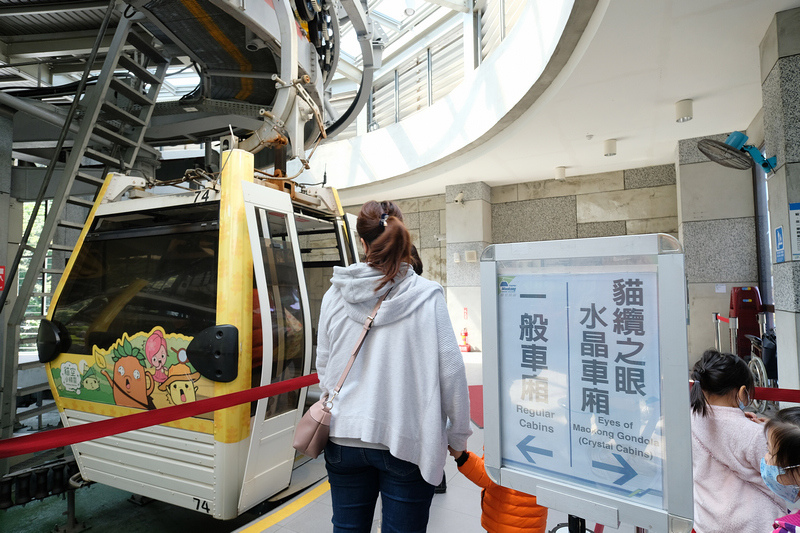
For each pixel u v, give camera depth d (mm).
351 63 11578
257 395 2395
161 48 5336
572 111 6172
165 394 2732
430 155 9383
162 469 2740
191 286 2820
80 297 3209
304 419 1375
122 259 3154
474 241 10492
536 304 1363
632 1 3797
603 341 1248
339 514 1393
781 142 3805
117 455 2922
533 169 9398
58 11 5242
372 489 1409
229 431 2533
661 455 1147
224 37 4305
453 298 10719
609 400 1230
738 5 3816
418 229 12008
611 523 1192
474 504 2791
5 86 8164
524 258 1367
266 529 2518
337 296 1456
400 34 10992
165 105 5633
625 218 9492
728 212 7062
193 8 3850
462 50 9875
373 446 1312
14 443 1583
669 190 9141
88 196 7496
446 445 1360
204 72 4977
